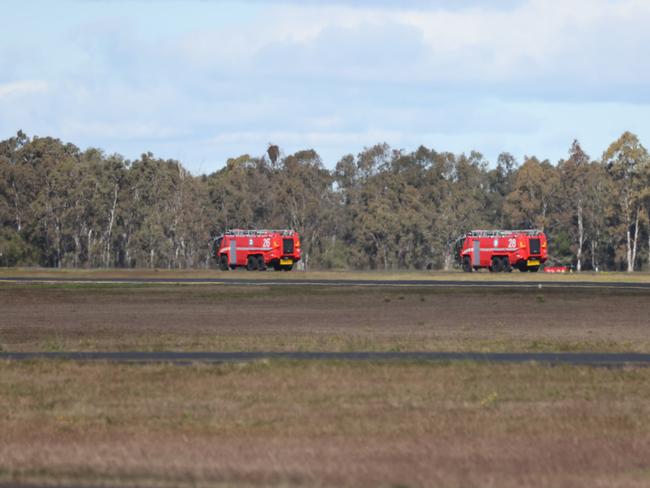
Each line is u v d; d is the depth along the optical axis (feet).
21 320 592.19
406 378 329.52
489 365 354.54
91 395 305.32
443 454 229.66
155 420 270.46
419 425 261.85
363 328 530.68
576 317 598.75
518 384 319.06
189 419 271.28
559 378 328.90
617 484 201.87
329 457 226.79
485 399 294.46
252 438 248.32
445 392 306.96
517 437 247.91
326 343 440.04
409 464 219.61
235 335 489.26
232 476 208.95
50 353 406.21
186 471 213.66
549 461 222.89
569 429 256.73
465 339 461.78
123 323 568.82
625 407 283.79
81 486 202.59
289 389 312.29
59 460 224.94
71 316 620.08
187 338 471.62
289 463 220.64
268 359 369.91
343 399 296.92
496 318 594.65
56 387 318.04
